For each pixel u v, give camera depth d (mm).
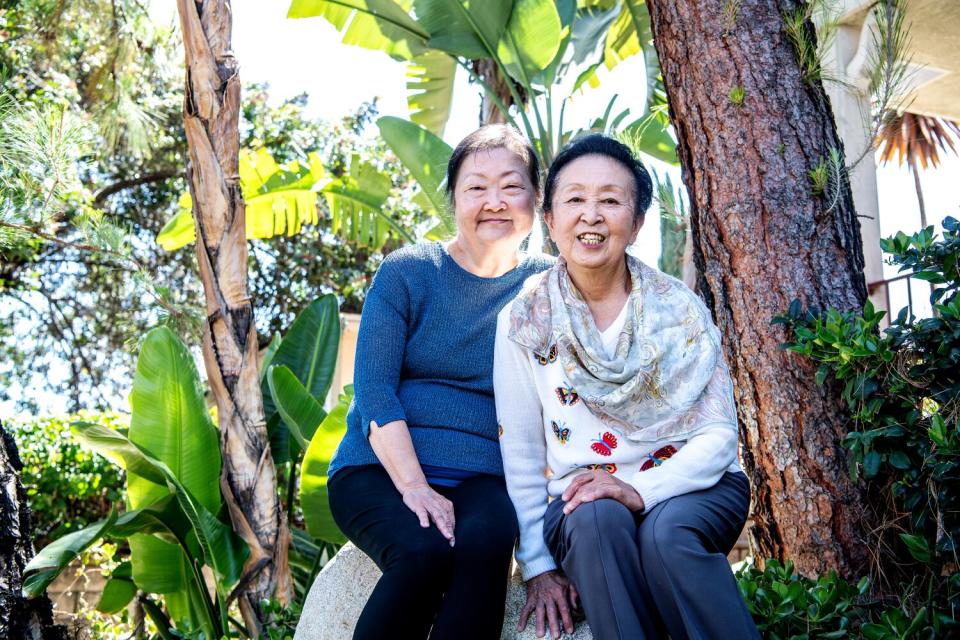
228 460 3998
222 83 4043
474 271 2404
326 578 2484
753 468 2799
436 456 2230
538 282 2236
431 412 2275
